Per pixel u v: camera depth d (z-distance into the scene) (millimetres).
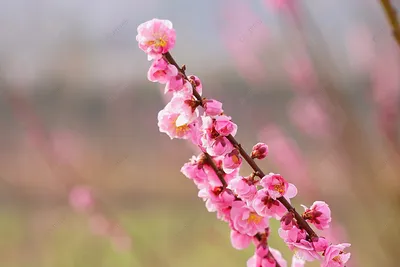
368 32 1801
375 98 1795
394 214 1650
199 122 1130
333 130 1767
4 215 2525
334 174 1972
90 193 2170
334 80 1728
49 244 2420
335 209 1934
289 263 1750
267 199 1104
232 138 1112
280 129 2121
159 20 1110
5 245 2432
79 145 2547
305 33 1673
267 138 2096
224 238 2264
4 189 2434
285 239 1103
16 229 2484
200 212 2537
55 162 2256
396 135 1726
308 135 2090
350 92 1876
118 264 2496
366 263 1800
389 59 1798
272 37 2023
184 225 2354
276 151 2078
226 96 2303
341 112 1735
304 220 1108
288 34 1703
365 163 1734
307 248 1093
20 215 2434
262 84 2160
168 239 2395
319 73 1699
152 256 2141
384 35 1781
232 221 1152
